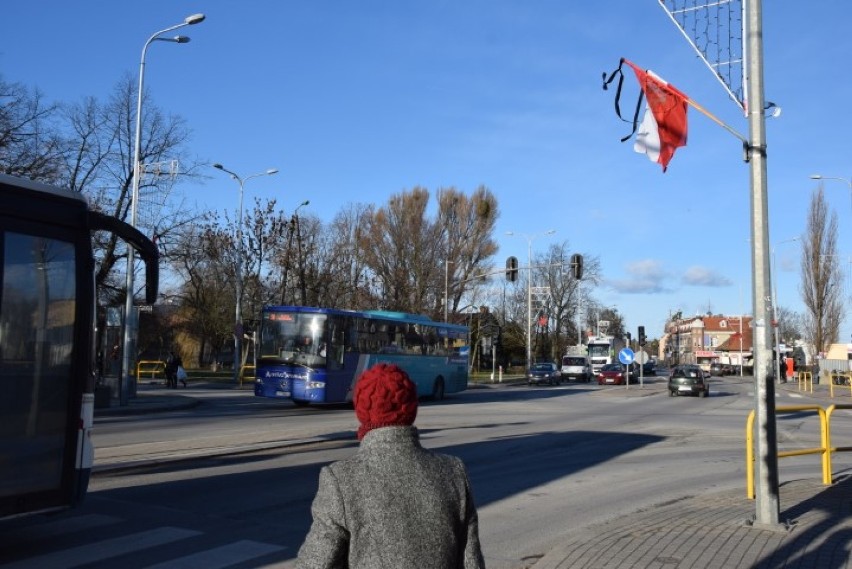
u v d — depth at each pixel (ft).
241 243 137.59
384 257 183.73
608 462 46.03
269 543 24.72
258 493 33.19
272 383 82.02
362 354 87.76
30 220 23.47
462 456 47.88
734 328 502.79
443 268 188.03
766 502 26.66
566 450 51.67
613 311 375.04
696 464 45.52
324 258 168.96
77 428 24.52
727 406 102.01
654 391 144.25
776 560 22.26
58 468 23.88
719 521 27.66
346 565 8.66
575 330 290.35
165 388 125.70
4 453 22.22
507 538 26.61
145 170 102.68
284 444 50.37
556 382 186.39
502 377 223.30
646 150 32.01
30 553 23.30
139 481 35.78
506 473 41.32
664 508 30.81
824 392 156.25
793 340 351.25
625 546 23.85
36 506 23.08
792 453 35.24
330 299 156.66
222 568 21.90
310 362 81.20
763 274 27.32
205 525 27.12
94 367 25.62
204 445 49.37
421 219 185.98
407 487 8.72
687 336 530.68
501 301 267.39
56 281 24.16
